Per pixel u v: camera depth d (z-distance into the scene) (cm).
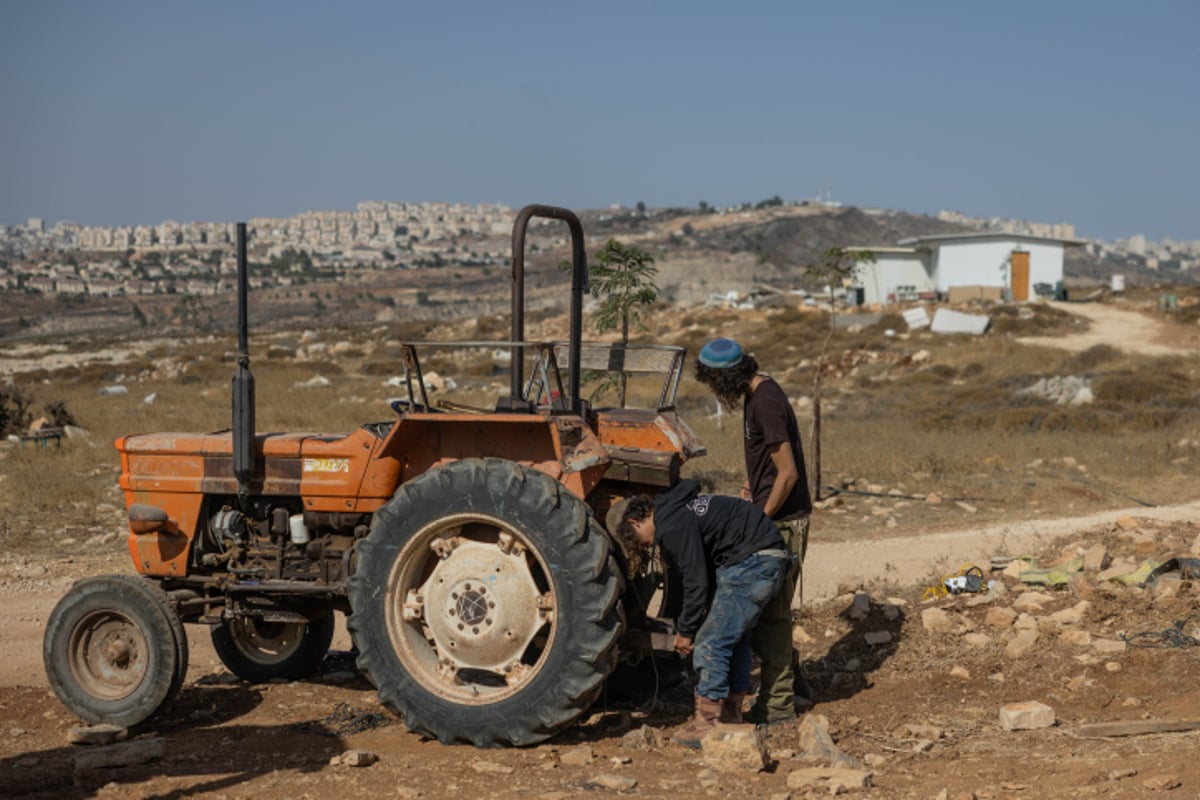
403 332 5959
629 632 589
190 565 669
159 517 654
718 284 17800
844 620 816
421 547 584
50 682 632
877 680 700
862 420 2611
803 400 3234
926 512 1405
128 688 629
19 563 1123
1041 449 1886
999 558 960
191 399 3047
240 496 644
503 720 561
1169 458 1873
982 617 776
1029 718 585
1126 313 5172
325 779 516
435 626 580
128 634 633
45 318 18025
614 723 619
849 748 568
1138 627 716
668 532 561
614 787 494
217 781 518
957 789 484
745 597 571
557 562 553
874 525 1332
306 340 6122
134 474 670
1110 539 1020
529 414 594
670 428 605
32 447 1933
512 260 605
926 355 4025
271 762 553
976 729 591
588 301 6322
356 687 723
